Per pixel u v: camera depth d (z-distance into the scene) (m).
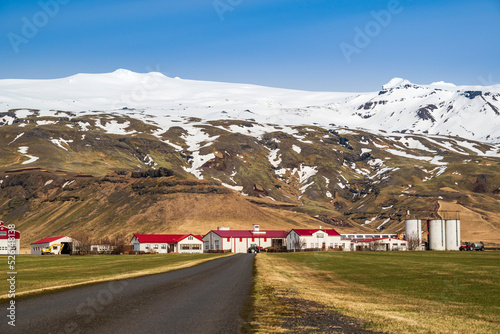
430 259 108.50
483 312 36.19
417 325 28.83
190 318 28.97
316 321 29.17
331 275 68.81
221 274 62.81
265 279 55.91
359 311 33.59
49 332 25.08
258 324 27.58
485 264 89.81
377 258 114.94
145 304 34.28
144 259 122.25
